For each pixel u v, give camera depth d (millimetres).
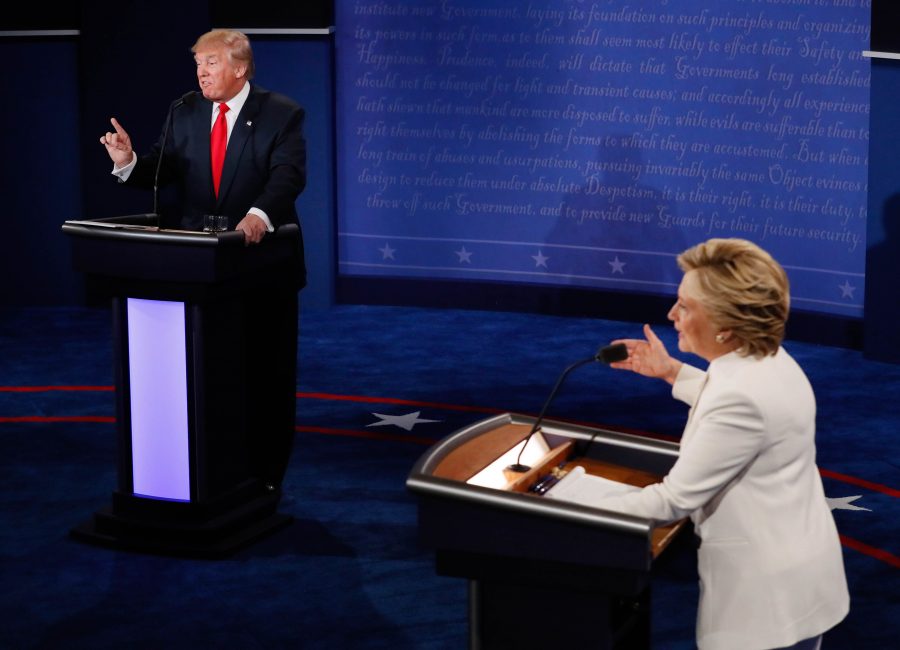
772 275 2412
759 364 2436
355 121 9102
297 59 8836
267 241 4609
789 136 8094
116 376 4707
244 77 4742
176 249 4340
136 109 8930
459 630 4129
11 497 5414
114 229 4418
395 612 4270
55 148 9141
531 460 2893
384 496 5430
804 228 8164
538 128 8789
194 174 4777
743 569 2412
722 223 8430
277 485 5078
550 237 8930
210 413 4680
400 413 6688
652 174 8562
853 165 7922
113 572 4598
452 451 2795
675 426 6473
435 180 9070
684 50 8297
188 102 4840
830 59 7863
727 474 2381
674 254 8602
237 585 4480
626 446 2922
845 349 8086
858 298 8055
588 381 7309
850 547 4848
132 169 4750
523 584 2500
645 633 3078
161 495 4785
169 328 4574
